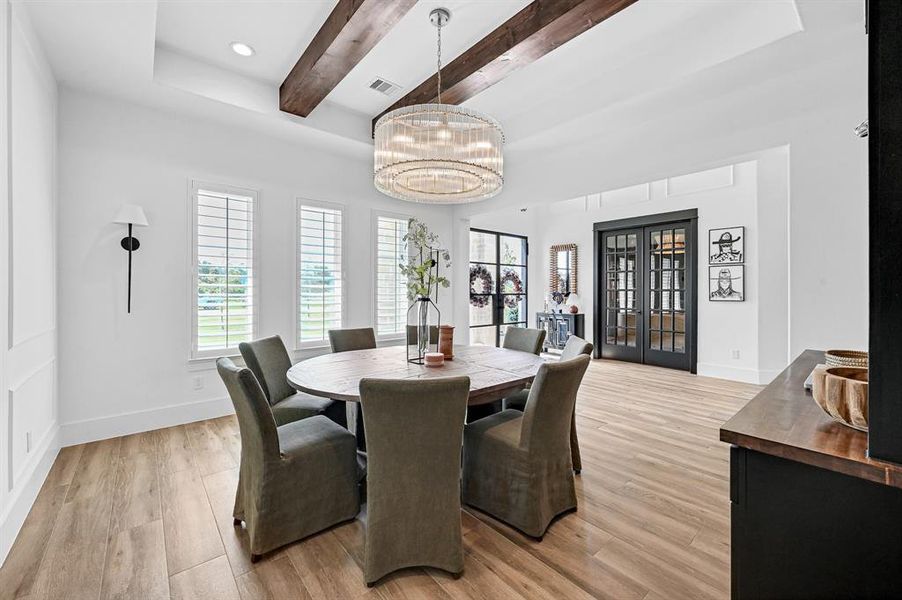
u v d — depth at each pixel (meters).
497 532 1.98
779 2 2.47
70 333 2.97
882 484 0.79
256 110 3.45
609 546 1.86
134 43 2.52
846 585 0.85
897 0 0.75
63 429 2.93
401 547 1.67
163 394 3.39
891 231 0.76
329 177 4.43
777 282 4.87
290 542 1.84
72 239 2.97
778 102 3.02
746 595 0.96
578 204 7.27
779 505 0.92
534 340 3.43
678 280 5.93
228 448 2.97
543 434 1.95
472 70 2.96
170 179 3.42
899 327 0.76
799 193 3.03
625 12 2.67
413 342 3.60
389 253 4.98
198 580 1.64
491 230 7.43
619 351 6.69
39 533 1.93
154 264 3.34
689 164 3.41
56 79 2.88
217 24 2.74
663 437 3.22
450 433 1.66
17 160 2.10
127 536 1.91
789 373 1.74
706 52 2.75
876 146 0.77
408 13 2.62
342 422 2.87
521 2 2.52
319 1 2.52
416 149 2.53
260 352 2.78
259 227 3.91
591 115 3.51
